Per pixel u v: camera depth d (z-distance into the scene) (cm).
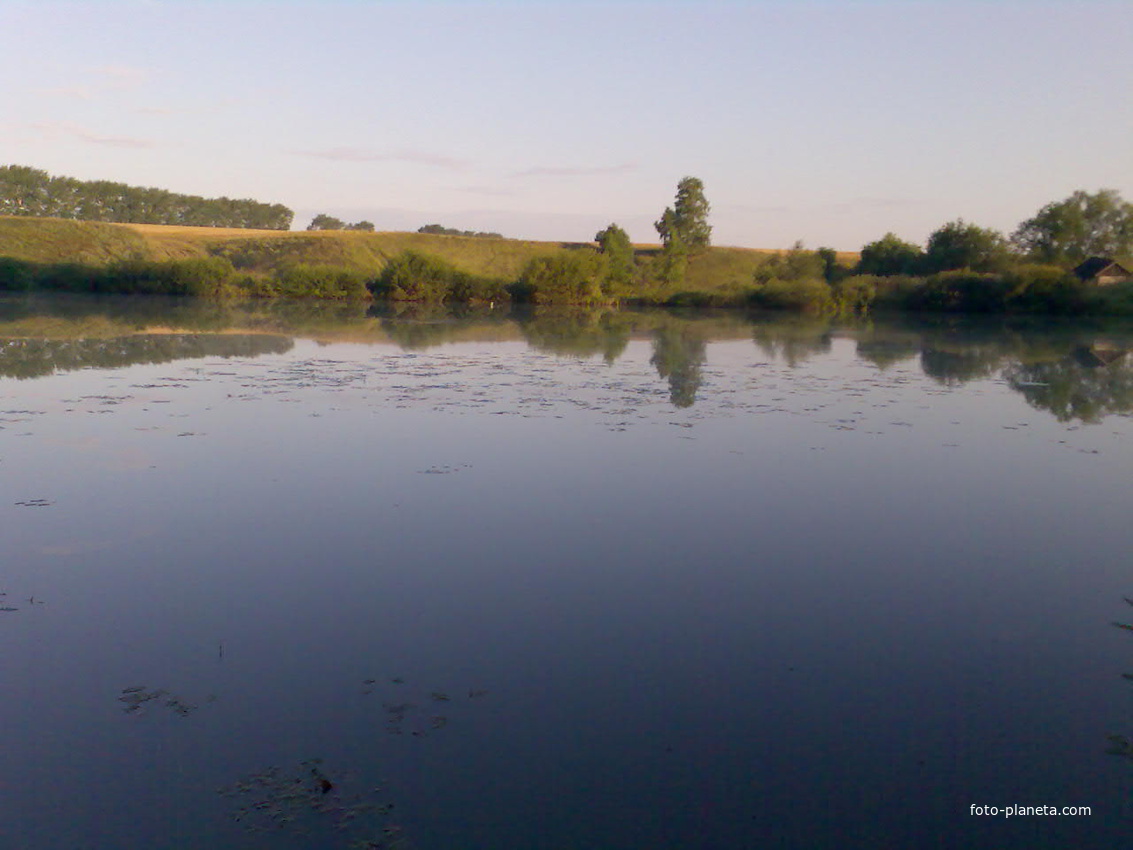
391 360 2147
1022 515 915
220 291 5009
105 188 10131
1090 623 652
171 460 1073
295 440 1194
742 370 2077
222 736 482
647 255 8300
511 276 6981
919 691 545
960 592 709
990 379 1956
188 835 399
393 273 5169
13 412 1338
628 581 719
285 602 666
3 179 9231
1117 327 3659
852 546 814
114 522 842
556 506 921
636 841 400
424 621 635
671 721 504
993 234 5531
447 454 1132
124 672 554
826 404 1577
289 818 411
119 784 438
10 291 4656
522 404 1513
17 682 540
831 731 496
